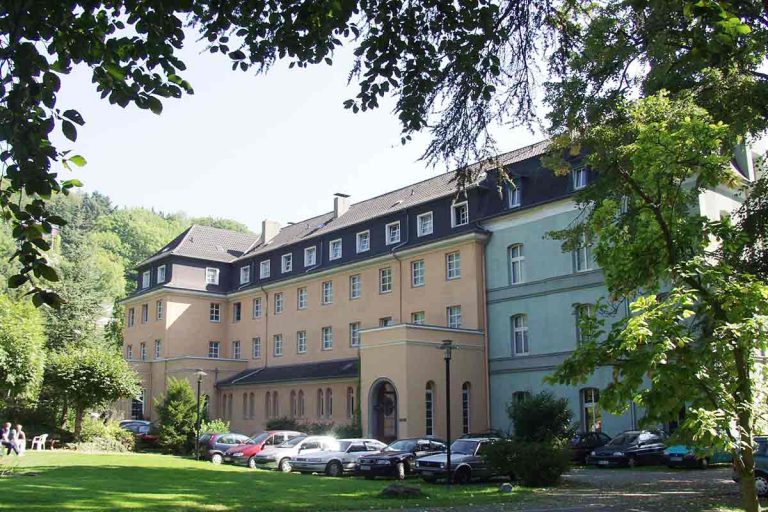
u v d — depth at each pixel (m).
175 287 52.50
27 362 31.62
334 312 44.72
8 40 5.79
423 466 23.83
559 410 27.69
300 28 8.52
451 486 22.72
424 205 39.84
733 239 8.24
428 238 38.97
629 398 7.26
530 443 22.86
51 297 6.00
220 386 49.41
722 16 7.14
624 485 21.67
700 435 6.62
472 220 37.34
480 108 11.32
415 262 39.81
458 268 37.41
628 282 8.66
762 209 18.30
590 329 8.41
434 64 9.99
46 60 5.75
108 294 76.56
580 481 22.98
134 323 56.72
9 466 23.83
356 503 17.28
